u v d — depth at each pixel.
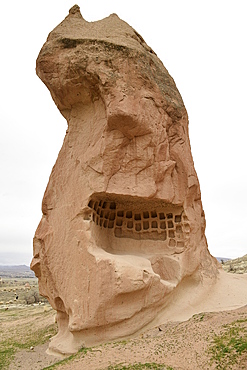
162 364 7.98
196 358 8.09
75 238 11.84
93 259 11.13
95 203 12.68
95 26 14.08
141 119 12.09
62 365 9.23
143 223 14.27
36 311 25.11
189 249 13.34
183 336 9.76
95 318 10.62
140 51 13.02
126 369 7.94
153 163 12.54
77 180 12.41
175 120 13.65
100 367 8.36
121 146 12.23
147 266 12.04
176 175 13.34
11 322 20.22
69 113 13.97
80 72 12.27
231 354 7.81
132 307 11.11
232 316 10.50
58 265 12.24
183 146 13.67
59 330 13.17
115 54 12.36
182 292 13.13
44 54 12.98
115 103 11.71
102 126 12.40
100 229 13.27
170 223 13.88
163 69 14.72
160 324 11.50
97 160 12.02
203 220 15.65
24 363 11.07
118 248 13.72
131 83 12.38
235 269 36.72
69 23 13.98
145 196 12.26
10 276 177.50
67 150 13.43
